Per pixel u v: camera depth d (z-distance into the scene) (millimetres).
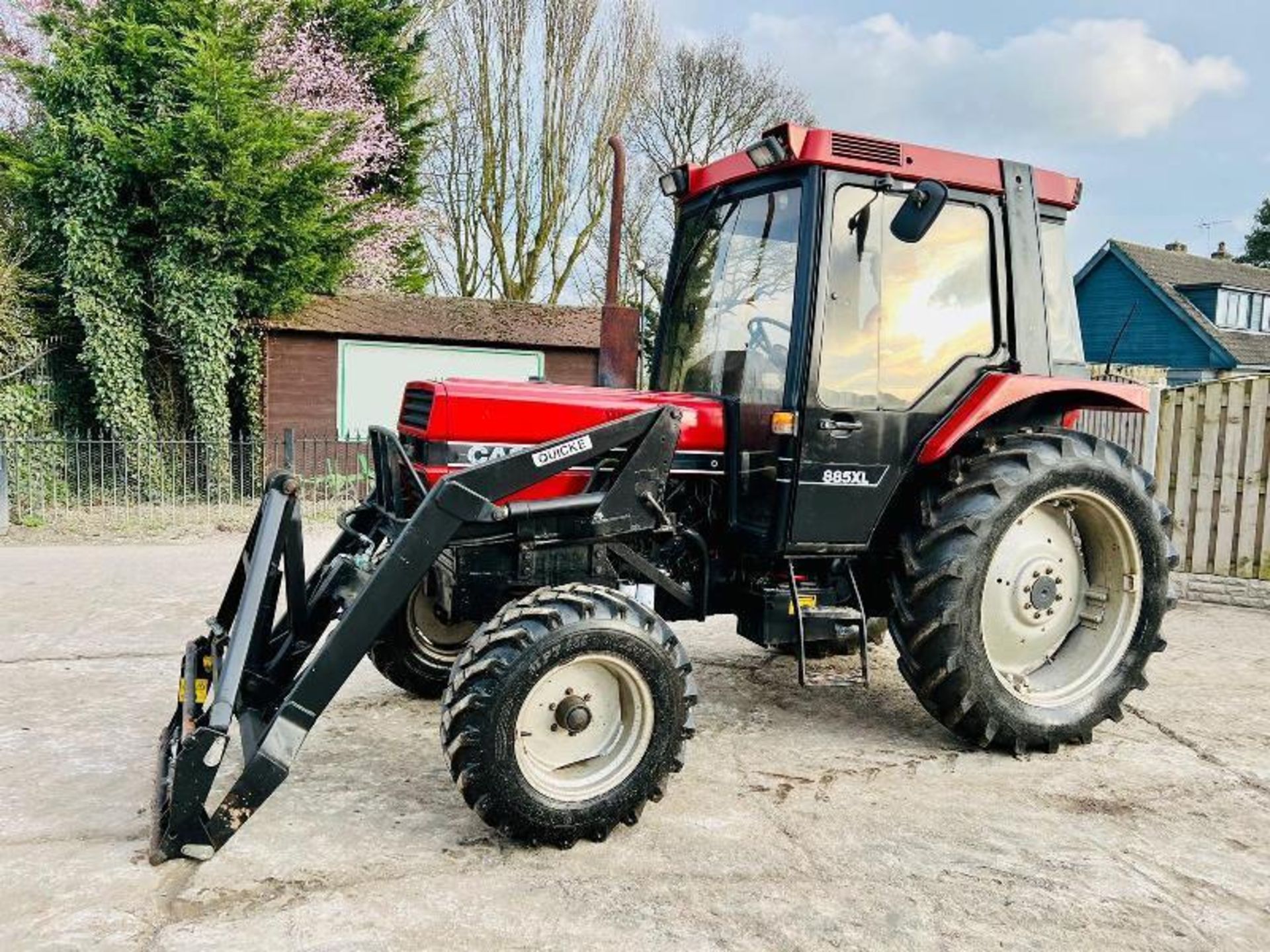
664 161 24703
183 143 11125
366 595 3055
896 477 3914
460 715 2934
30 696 4531
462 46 20906
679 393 4375
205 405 12000
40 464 10906
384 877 2840
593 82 21516
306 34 15109
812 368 3711
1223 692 4883
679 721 3170
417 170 18547
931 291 3973
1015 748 3914
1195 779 3725
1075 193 4391
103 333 11594
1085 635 4227
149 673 4922
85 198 11242
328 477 12312
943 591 3760
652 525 3590
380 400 13188
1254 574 7078
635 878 2871
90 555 8570
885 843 3139
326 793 3451
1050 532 4164
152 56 11469
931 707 3941
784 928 2621
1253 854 3115
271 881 2805
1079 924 2674
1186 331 23938
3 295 11539
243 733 3162
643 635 3100
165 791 3131
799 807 3406
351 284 16125
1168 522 4223
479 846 3051
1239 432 7090
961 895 2816
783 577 3994
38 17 12422
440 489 3160
